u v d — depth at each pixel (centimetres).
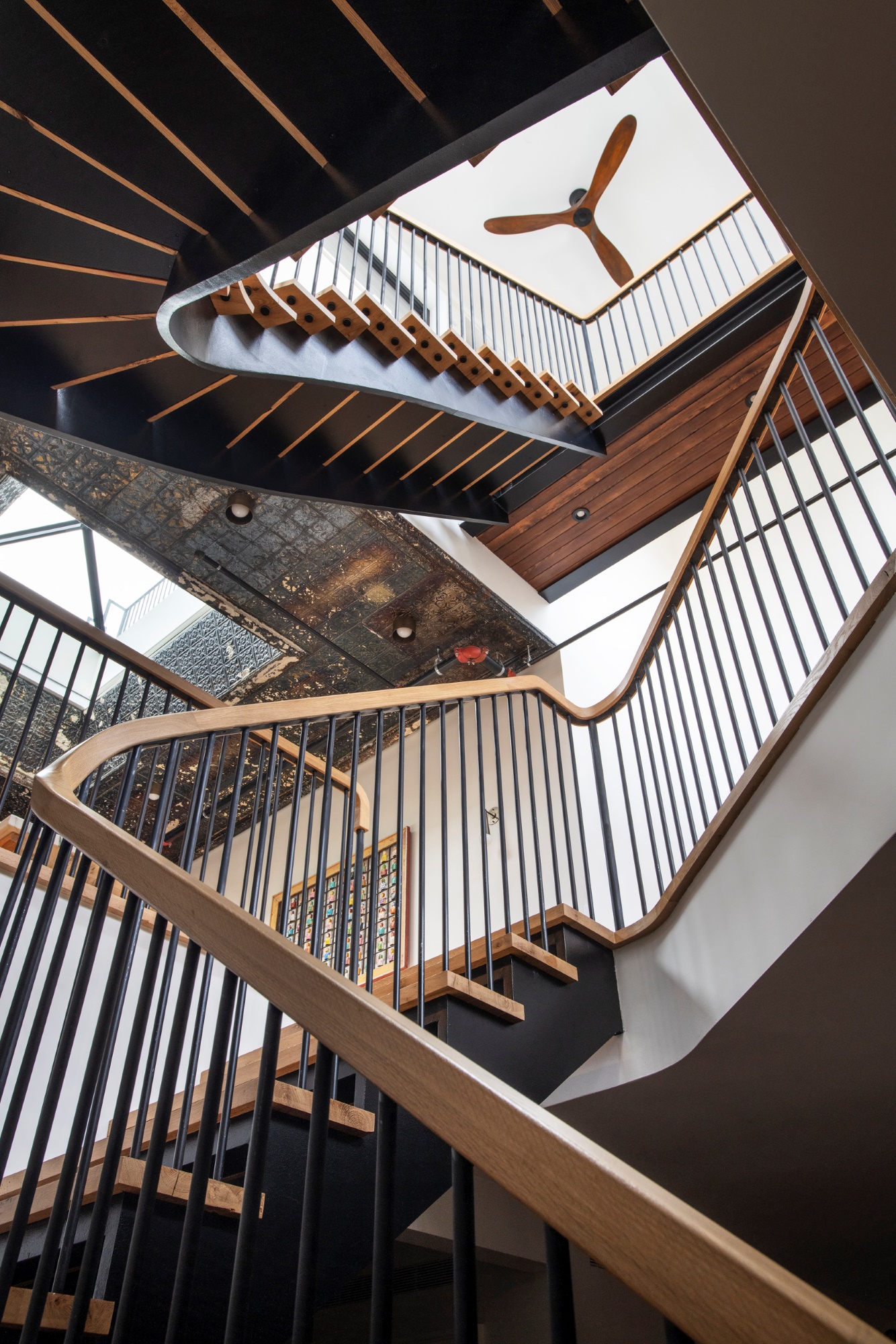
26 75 190
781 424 482
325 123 206
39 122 200
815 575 458
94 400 314
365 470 410
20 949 235
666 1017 246
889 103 128
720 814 230
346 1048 89
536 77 178
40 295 255
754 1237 354
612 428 464
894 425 460
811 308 231
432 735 555
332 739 244
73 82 193
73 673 301
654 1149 292
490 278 505
